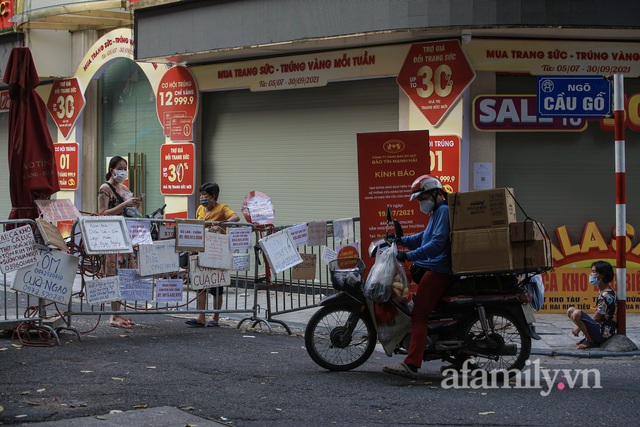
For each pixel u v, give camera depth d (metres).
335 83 13.20
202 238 9.98
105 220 9.34
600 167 12.03
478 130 11.85
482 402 6.81
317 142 13.45
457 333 7.71
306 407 6.58
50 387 7.03
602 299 9.27
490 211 7.50
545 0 10.95
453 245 7.55
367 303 7.90
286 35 12.41
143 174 16.08
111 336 9.59
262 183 14.14
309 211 13.57
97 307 11.06
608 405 6.73
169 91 14.93
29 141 11.62
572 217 12.02
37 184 11.61
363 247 10.20
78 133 17.02
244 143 14.37
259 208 12.81
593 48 11.88
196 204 14.77
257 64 13.88
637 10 11.03
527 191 12.03
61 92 17.20
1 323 9.03
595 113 10.15
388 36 11.92
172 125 14.91
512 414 6.42
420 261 7.81
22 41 16.89
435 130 12.05
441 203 7.81
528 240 7.44
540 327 10.66
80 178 17.05
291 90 13.71
